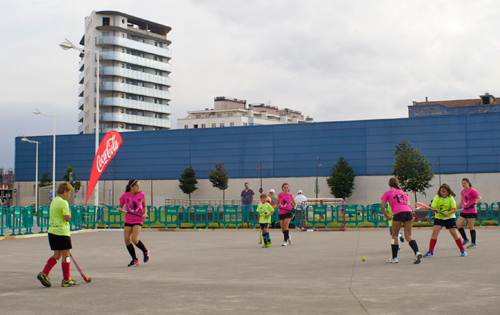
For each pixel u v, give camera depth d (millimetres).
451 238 19859
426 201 64000
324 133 68750
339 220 27531
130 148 77312
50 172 80938
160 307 6996
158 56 114938
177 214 29188
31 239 21156
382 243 17875
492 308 6684
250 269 11109
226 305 7098
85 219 28172
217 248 16656
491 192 62375
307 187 69000
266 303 7207
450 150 64000
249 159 71875
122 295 7961
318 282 9109
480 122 63281
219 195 72812
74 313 6637
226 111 126875
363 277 9656
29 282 9422
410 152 57781
